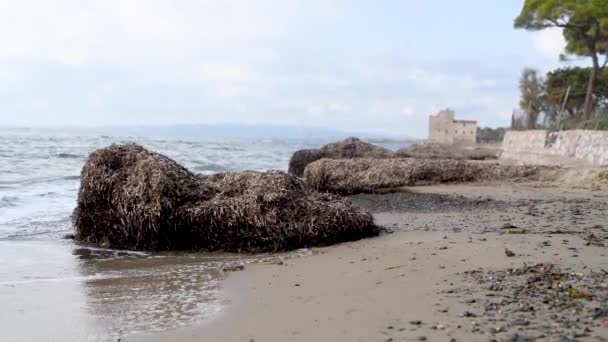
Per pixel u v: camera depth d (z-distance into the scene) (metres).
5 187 20.06
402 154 36.50
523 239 9.18
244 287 7.01
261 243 10.17
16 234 11.98
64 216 14.48
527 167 24.12
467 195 18.78
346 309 5.59
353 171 22.95
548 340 4.22
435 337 4.48
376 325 4.97
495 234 10.06
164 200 10.65
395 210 15.68
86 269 8.70
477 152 56.12
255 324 5.33
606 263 7.02
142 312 5.98
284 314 5.60
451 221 12.64
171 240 10.58
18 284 7.54
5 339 5.19
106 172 11.66
